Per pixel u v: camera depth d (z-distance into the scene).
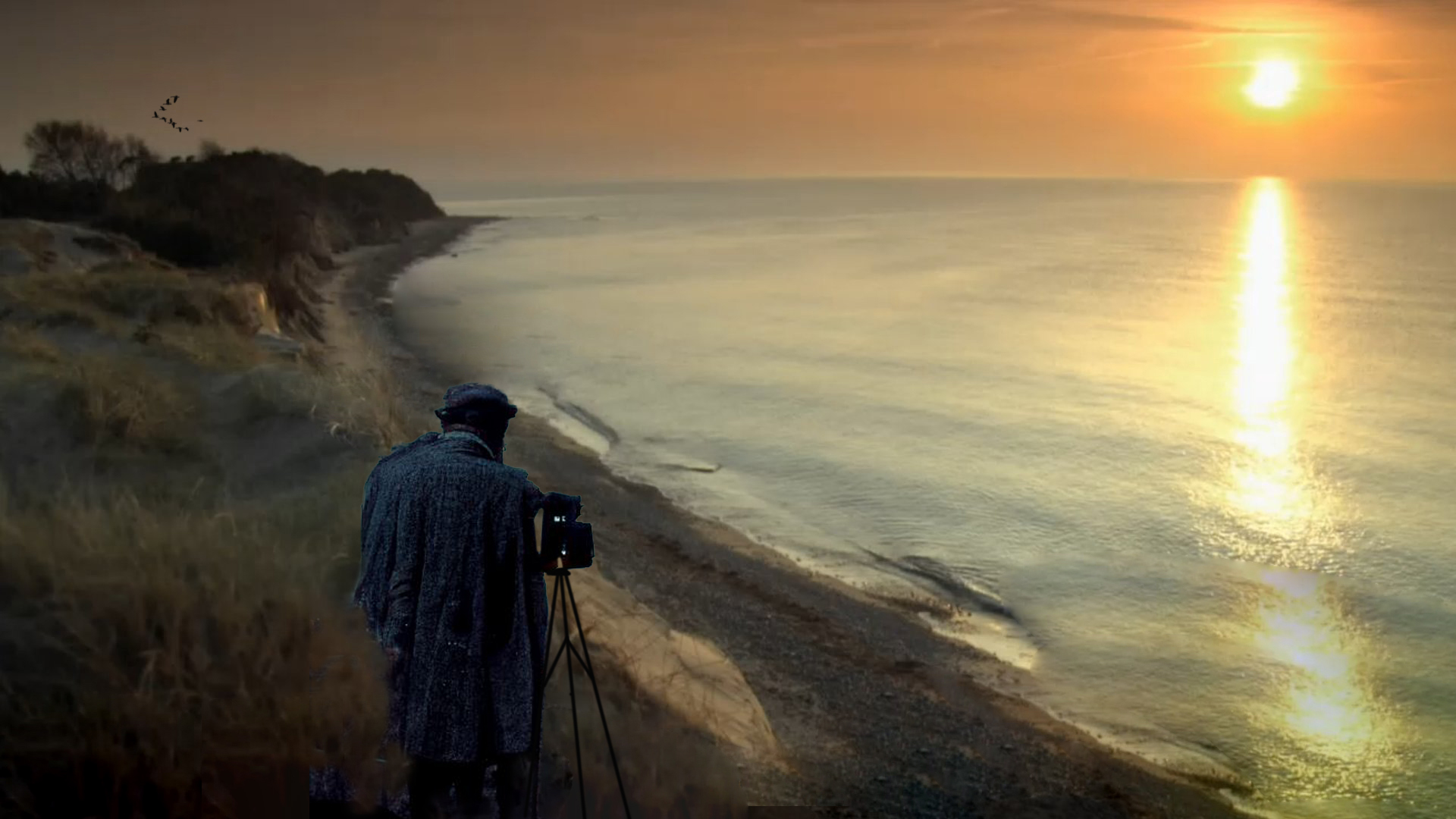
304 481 9.34
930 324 66.44
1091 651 16.14
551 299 68.31
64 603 4.01
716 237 157.25
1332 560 21.77
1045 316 73.38
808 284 90.94
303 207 66.69
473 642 2.96
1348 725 14.09
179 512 6.93
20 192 30.89
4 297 14.51
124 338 13.53
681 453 27.89
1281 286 103.50
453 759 2.93
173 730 3.37
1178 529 23.55
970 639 16.12
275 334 19.14
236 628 4.21
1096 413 39.28
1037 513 24.08
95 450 8.38
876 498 24.39
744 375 43.47
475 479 3.02
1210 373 51.44
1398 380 51.66
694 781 5.31
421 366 35.78
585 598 10.80
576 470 23.86
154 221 30.25
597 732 5.31
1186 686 15.08
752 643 13.92
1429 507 26.70
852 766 9.82
